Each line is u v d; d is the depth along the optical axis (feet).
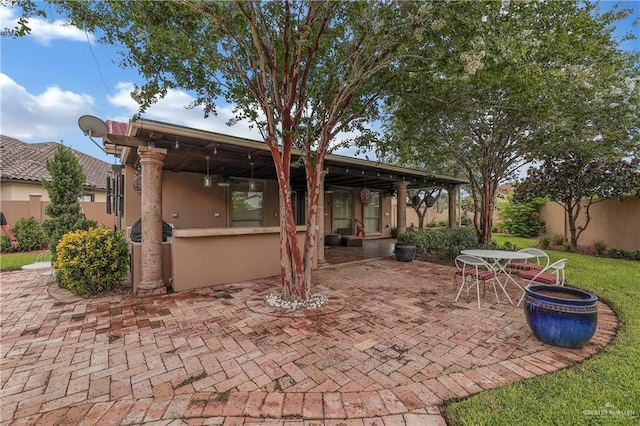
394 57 12.32
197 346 10.03
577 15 12.44
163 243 17.46
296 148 17.03
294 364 8.87
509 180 29.96
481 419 6.41
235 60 12.77
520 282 18.84
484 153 25.79
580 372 8.21
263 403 7.04
